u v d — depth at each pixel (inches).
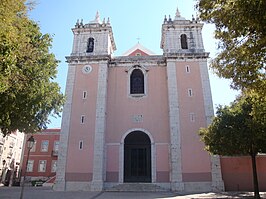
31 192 923.4
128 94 1192.2
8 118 534.9
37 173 1804.9
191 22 1286.9
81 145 1080.8
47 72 629.6
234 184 992.9
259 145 715.4
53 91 695.7
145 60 1249.4
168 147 1096.2
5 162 1577.3
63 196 780.0
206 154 1038.4
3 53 324.8
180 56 1201.4
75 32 1299.2
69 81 1187.9
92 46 1282.0
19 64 496.4
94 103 1143.0
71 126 1112.2
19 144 1808.6
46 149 1854.1
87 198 725.3
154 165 1072.8
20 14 384.2
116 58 1261.1
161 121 1142.3
